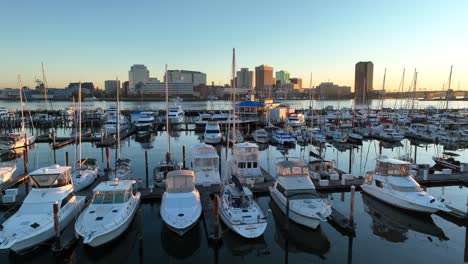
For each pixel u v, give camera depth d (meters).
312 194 23.50
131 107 168.88
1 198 26.06
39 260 18.69
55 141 58.84
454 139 60.31
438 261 18.81
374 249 20.22
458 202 27.91
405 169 27.06
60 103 195.62
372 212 25.81
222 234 20.56
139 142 61.06
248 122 77.94
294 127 73.06
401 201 25.06
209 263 18.66
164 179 29.59
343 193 30.08
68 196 22.22
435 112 109.75
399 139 62.28
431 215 25.11
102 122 86.75
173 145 57.69
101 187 22.48
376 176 27.80
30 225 18.72
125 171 33.03
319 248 20.34
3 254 18.61
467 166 37.25
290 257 19.33
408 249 20.25
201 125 81.69
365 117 90.44
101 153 50.59
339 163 44.03
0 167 34.16
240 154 32.06
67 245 18.75
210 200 25.92
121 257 19.28
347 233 22.02
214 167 33.28
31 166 42.12
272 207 26.22
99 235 18.12
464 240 21.47
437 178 32.28
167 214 20.66
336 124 79.06
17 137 54.59
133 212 22.11
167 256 19.31
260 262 18.78
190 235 21.02
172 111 89.94
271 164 42.84
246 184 29.77
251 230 19.69
